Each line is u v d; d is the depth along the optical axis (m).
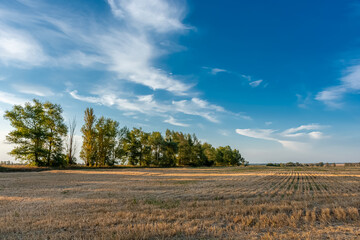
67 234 7.21
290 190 18.80
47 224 8.32
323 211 10.30
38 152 46.06
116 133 65.44
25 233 7.50
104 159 62.38
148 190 18.08
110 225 8.40
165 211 10.46
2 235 7.30
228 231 7.81
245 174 40.50
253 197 15.16
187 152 89.06
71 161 56.25
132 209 11.03
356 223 8.77
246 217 9.38
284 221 8.92
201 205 12.20
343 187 21.19
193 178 30.69
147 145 77.25
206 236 7.22
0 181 24.19
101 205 12.04
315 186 22.11
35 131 45.69
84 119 59.22
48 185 21.19
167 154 81.25
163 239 6.89
